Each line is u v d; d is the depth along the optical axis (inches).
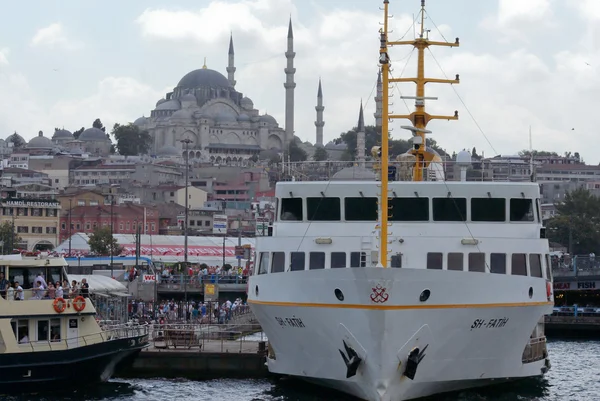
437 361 1861.5
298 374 2012.8
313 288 1859.0
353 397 1942.7
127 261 5452.8
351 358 1831.9
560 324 3496.6
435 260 1990.7
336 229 2047.2
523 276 1921.8
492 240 1994.3
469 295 1830.7
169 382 2327.8
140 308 3540.8
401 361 1814.7
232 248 6574.8
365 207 2047.2
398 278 1755.7
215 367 2409.0
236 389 2225.6
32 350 2181.3
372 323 1780.3
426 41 2320.4
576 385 2316.7
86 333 2247.8
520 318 1939.0
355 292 1784.0
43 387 2176.4
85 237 6899.6
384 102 1865.2
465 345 1878.7
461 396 2006.6
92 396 2153.1
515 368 2026.3
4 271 2258.9
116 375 2412.6
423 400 1923.0
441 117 2324.1
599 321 3496.6
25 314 2177.7
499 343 1937.7
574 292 4224.9
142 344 2306.8
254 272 2134.6
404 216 2039.9
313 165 2292.1
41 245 7554.1
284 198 2080.5
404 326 1786.4
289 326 1951.3
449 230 2031.3
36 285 2235.5
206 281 4803.2
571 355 2896.2
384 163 1863.9
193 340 2549.2
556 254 4958.2
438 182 2039.9
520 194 2048.5
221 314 3449.8
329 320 1846.7
